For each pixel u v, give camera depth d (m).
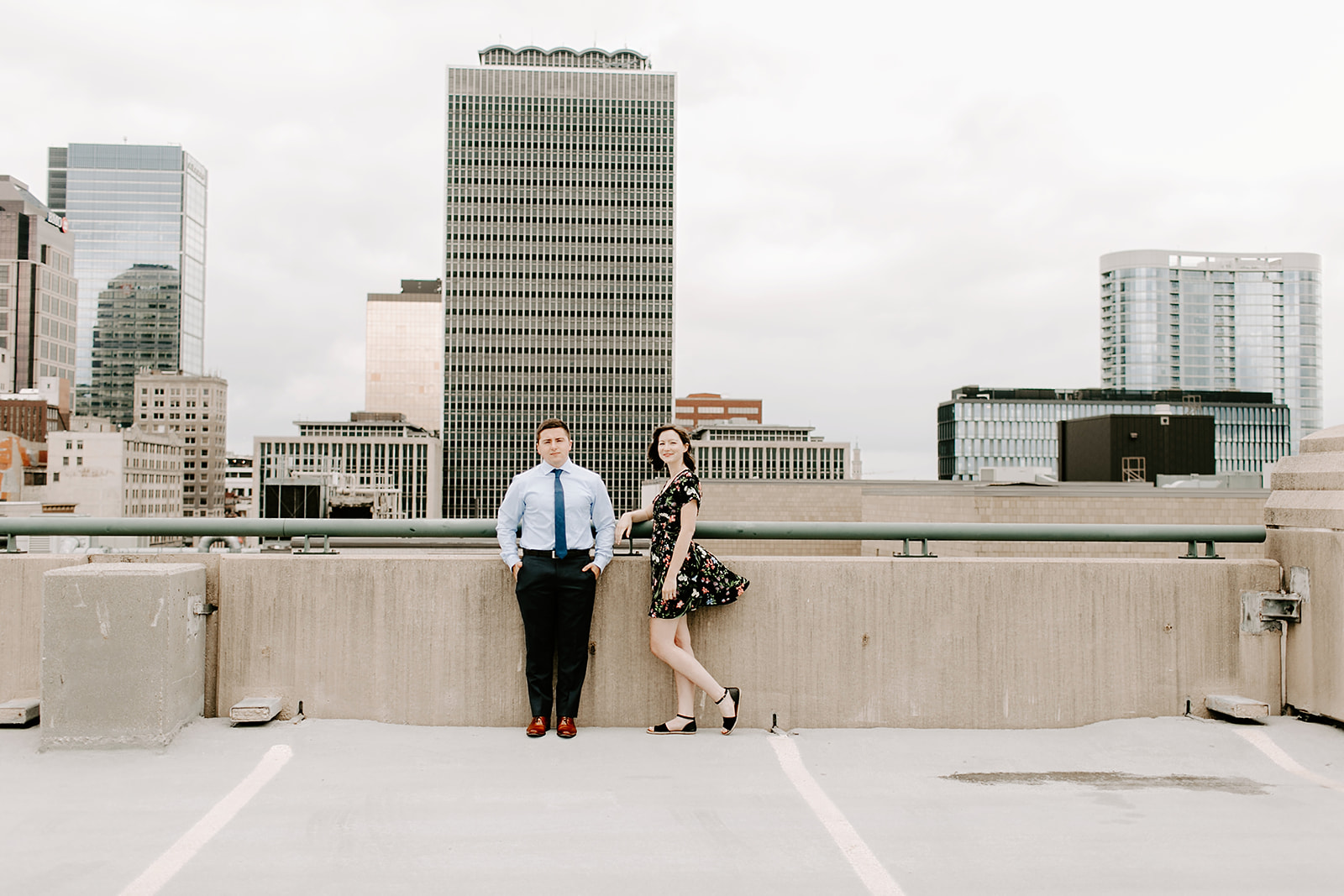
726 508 35.50
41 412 148.12
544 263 158.88
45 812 3.61
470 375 157.62
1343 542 4.74
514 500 4.68
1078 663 5.01
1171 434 47.31
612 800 3.83
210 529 4.82
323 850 3.32
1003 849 3.42
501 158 158.75
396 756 4.32
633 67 175.88
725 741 4.63
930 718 4.95
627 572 4.96
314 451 154.50
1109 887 3.13
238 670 4.82
